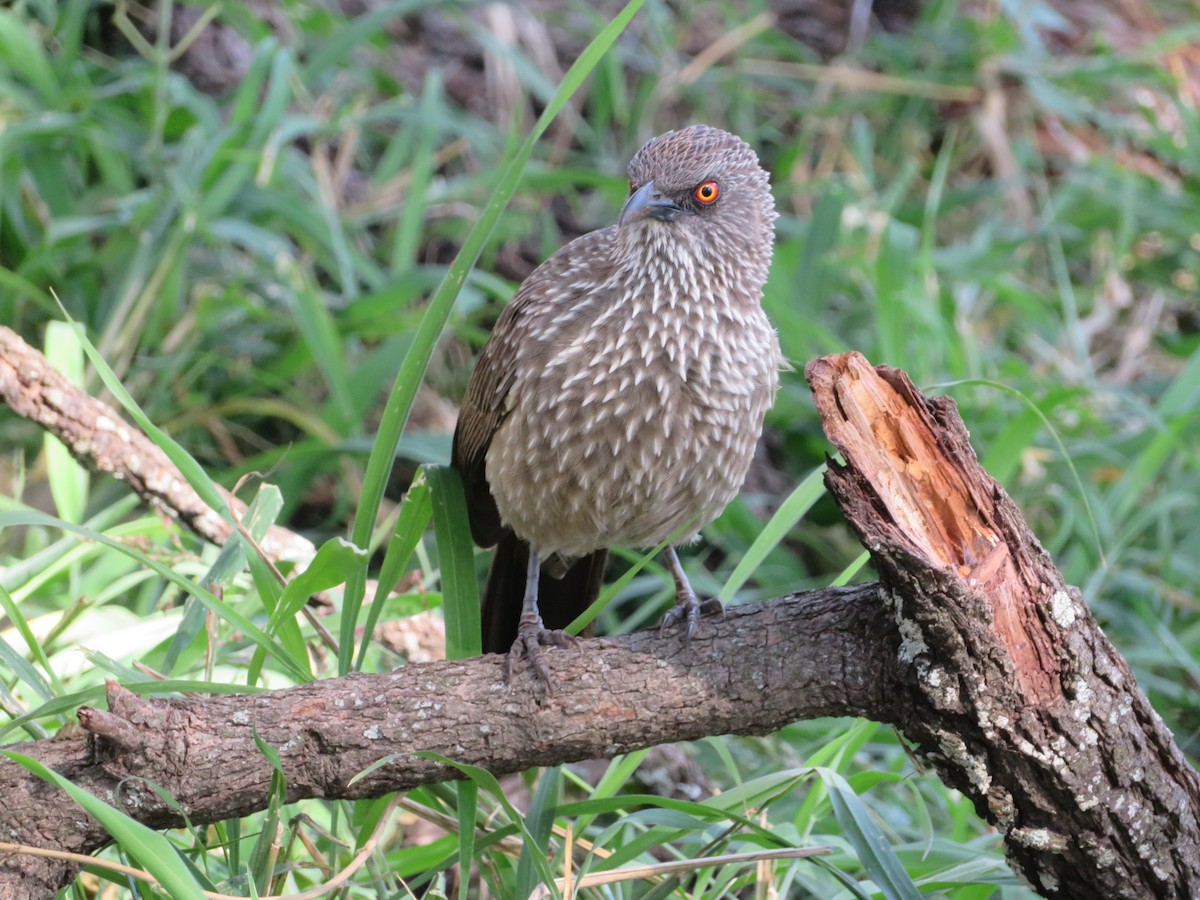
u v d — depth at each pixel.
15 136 11.58
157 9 14.19
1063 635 6.18
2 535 11.10
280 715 6.39
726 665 6.61
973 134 16.66
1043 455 12.91
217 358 12.34
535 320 8.22
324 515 12.76
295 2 14.26
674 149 8.33
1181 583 12.16
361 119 13.17
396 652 9.06
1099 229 15.68
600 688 6.59
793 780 7.23
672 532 8.59
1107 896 6.61
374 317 12.39
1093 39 17.78
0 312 11.86
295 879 7.56
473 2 13.94
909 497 6.20
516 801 9.41
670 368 7.99
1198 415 11.92
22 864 6.16
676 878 7.09
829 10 17.67
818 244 13.30
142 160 12.66
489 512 9.26
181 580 6.68
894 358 12.34
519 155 6.37
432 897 7.05
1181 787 6.49
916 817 9.62
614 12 16.66
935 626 6.04
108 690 6.21
